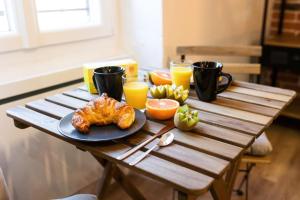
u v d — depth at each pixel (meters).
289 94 0.94
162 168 0.57
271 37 2.06
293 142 1.87
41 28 1.27
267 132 2.00
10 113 0.84
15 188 1.18
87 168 1.45
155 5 1.38
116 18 1.53
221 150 0.62
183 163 0.59
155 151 0.63
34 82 1.13
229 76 0.98
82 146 0.67
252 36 2.19
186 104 0.86
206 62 0.92
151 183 1.54
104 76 0.82
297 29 2.15
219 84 0.92
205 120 0.76
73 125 0.70
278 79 2.28
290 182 1.50
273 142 1.87
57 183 1.34
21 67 1.20
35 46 1.22
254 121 0.76
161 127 0.73
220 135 0.69
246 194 1.31
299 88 2.21
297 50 1.80
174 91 0.86
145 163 0.59
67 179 1.38
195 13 1.57
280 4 2.14
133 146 0.66
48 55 1.30
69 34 1.34
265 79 2.29
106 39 1.52
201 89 0.88
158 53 1.45
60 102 0.90
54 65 1.27
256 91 0.97
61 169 1.33
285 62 1.87
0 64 1.15
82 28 1.39
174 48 1.49
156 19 1.39
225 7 1.79
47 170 1.28
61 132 0.70
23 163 1.18
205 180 0.54
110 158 0.62
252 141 0.67
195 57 1.61
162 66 1.45
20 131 1.14
